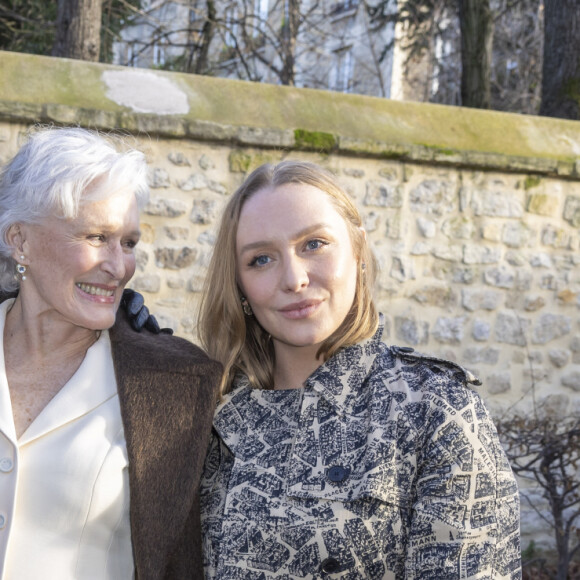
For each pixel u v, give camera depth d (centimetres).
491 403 459
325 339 146
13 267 161
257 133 414
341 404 142
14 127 384
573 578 405
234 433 151
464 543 122
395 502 129
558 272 472
